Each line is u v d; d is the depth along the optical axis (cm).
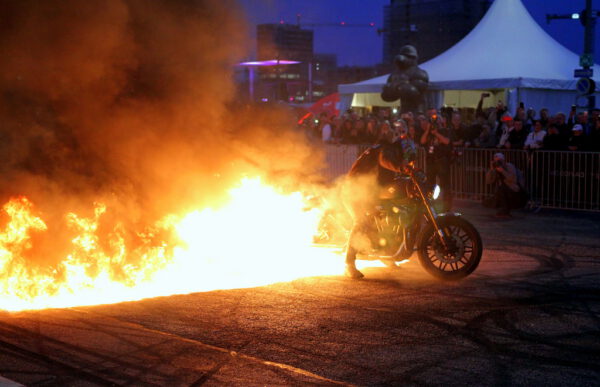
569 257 798
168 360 448
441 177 1182
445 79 1906
